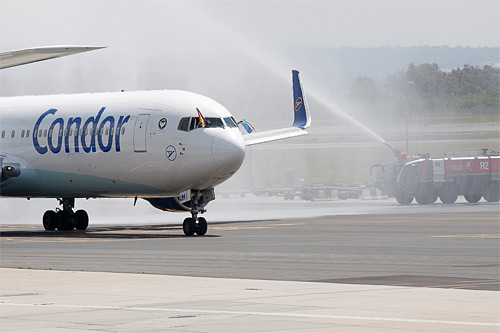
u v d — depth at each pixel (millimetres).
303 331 36719
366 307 42938
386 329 36812
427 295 46938
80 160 111125
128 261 69562
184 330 37688
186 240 92500
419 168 185250
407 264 64312
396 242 85188
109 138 107750
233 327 38031
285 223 124000
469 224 114000
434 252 73688
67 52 84812
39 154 115125
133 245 86438
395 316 40094
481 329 36562
